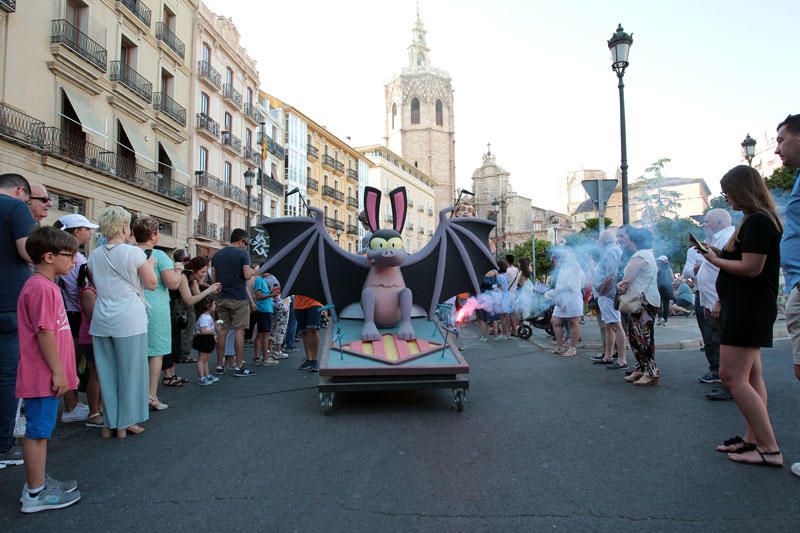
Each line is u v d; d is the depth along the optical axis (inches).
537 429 154.6
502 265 417.4
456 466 125.0
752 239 119.6
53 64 625.0
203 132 1013.2
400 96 3011.8
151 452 139.8
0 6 553.9
